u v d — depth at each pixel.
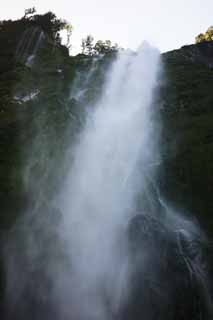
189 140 29.41
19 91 42.62
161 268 18.89
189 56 53.81
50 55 63.59
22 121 31.52
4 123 31.78
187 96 39.22
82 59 58.00
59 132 28.50
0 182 24.44
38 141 27.97
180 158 27.08
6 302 19.62
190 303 17.95
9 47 70.38
